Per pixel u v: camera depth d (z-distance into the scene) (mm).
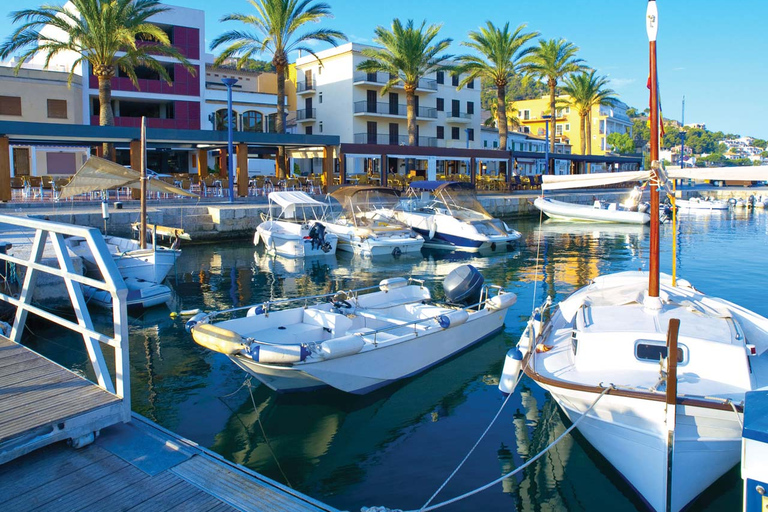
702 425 5551
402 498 6023
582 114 58000
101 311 12734
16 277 11281
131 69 29797
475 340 10984
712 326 7012
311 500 4102
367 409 8305
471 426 7742
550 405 8359
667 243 26953
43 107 34719
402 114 51188
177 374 9359
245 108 43750
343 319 9492
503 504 5945
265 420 7844
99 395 4918
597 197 46156
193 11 39938
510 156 43562
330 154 33750
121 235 22906
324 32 34781
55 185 26031
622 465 6148
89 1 27078
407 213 25688
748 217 42375
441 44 42469
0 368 5512
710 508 5883
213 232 25391
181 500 4000
